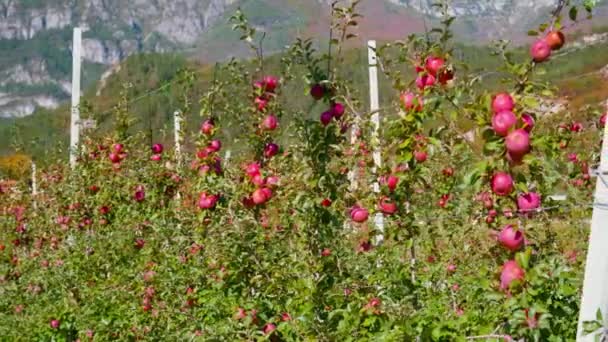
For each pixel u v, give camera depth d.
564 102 5.36
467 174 3.52
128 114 11.74
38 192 14.88
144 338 7.65
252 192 5.75
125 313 8.44
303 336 4.90
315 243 5.23
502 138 3.41
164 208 9.91
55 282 10.64
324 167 5.12
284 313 5.17
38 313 9.96
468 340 4.33
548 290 3.85
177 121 9.98
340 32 5.08
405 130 4.42
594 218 3.47
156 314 7.65
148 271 8.59
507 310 3.88
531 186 3.68
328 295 5.15
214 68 6.32
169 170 10.52
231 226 5.74
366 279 5.83
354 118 5.17
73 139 12.95
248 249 5.58
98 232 11.45
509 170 3.44
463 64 3.86
